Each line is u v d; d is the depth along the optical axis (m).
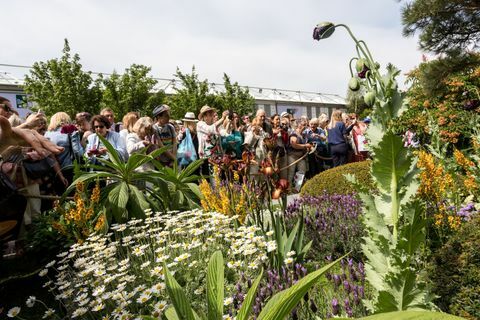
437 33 8.80
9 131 3.14
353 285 1.98
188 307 1.09
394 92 1.50
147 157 4.09
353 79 1.59
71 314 2.38
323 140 8.58
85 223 3.21
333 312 1.78
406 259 1.45
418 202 1.49
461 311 1.75
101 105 17.03
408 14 8.76
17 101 19.66
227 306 2.04
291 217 3.73
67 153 4.53
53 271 3.26
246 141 5.73
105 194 4.02
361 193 1.61
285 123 6.93
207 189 3.24
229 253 2.78
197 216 3.35
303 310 1.97
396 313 0.66
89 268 2.47
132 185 4.12
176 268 2.52
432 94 8.64
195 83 20.78
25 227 3.69
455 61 8.38
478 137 3.85
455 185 3.48
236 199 3.18
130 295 2.12
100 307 2.08
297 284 0.92
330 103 39.16
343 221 3.72
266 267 2.55
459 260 1.87
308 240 3.49
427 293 1.52
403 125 8.23
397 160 1.48
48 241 3.35
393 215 1.53
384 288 1.52
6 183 3.13
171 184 4.73
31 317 2.65
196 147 6.37
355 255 3.29
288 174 6.65
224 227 3.02
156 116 5.58
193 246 2.65
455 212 2.72
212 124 5.95
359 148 8.26
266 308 0.94
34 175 3.58
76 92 15.90
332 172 6.02
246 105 22.33
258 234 3.00
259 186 3.06
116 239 3.42
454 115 7.61
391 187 1.53
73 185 3.65
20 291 3.04
